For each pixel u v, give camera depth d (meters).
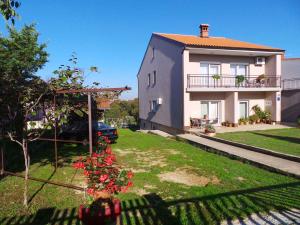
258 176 8.89
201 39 23.66
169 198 6.88
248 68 23.41
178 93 20.75
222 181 8.34
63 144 15.64
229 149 13.09
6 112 7.52
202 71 22.03
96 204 4.14
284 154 11.11
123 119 37.25
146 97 29.95
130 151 13.46
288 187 7.66
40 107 8.03
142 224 5.44
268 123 23.05
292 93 24.36
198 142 15.13
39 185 8.01
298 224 5.37
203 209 6.13
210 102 22.12
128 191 7.39
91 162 4.55
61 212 6.07
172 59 21.69
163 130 24.34
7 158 11.38
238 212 5.91
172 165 10.43
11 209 6.25
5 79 7.19
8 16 4.38
